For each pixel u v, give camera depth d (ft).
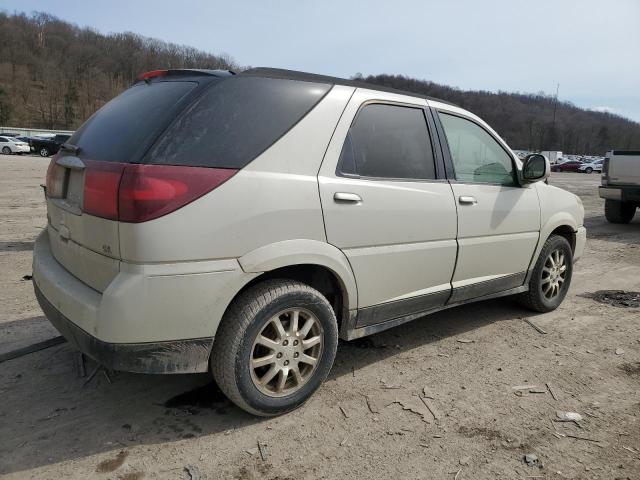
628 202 35.04
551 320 15.15
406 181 10.96
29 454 8.20
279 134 9.01
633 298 17.49
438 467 8.23
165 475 7.84
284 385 9.46
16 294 15.85
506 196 13.42
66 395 10.03
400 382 10.98
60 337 12.54
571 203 16.12
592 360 12.35
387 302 10.85
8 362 11.30
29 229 27.22
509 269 13.91
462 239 12.19
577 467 8.32
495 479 7.98
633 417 9.84
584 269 21.98
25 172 68.44
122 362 7.88
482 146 13.23
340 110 9.93
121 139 8.52
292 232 8.96
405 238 10.82
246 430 9.05
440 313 15.57
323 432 9.07
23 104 287.89
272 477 7.88
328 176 9.55
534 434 9.18
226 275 8.23
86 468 7.93
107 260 8.10
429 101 12.09
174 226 7.75
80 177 8.82
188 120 8.25
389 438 8.95
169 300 7.83
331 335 9.79
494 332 14.05
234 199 8.27
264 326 8.89
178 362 8.18
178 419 9.34
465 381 11.11
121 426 9.06
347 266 9.86
